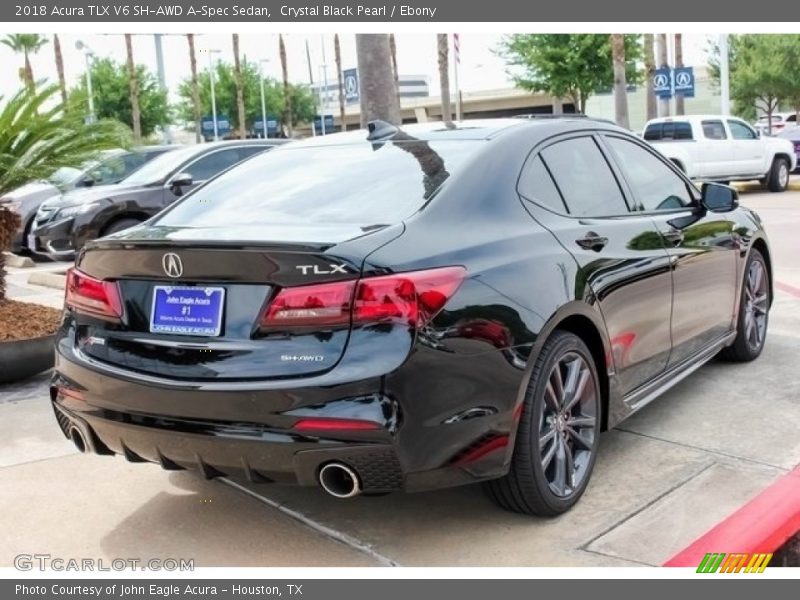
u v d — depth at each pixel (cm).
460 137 420
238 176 443
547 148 428
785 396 540
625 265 428
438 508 399
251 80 6981
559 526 377
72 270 389
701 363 530
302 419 315
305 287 320
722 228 551
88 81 4541
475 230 362
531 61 3550
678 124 2131
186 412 332
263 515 399
